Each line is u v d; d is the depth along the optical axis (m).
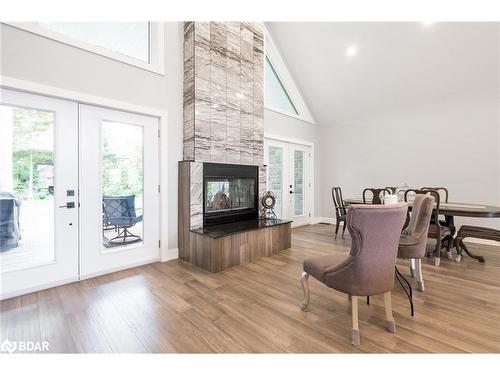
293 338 1.66
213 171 3.42
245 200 3.97
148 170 3.10
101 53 2.63
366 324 1.82
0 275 2.15
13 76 2.13
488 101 3.94
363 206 1.51
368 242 1.53
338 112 5.58
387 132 5.08
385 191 4.26
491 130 3.93
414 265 2.59
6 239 2.21
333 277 1.67
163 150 3.18
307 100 5.69
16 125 2.24
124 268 2.91
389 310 1.73
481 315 1.93
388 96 4.73
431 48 3.74
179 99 3.33
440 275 2.74
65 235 2.48
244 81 3.85
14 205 2.25
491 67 3.62
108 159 2.81
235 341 1.63
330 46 4.41
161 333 1.71
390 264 1.65
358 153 5.52
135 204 3.03
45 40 2.29
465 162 4.18
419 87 4.33
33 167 2.33
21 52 2.17
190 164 3.16
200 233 2.98
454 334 1.70
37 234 2.35
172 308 2.03
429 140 4.54
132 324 1.81
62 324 1.80
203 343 1.61
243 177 3.83
